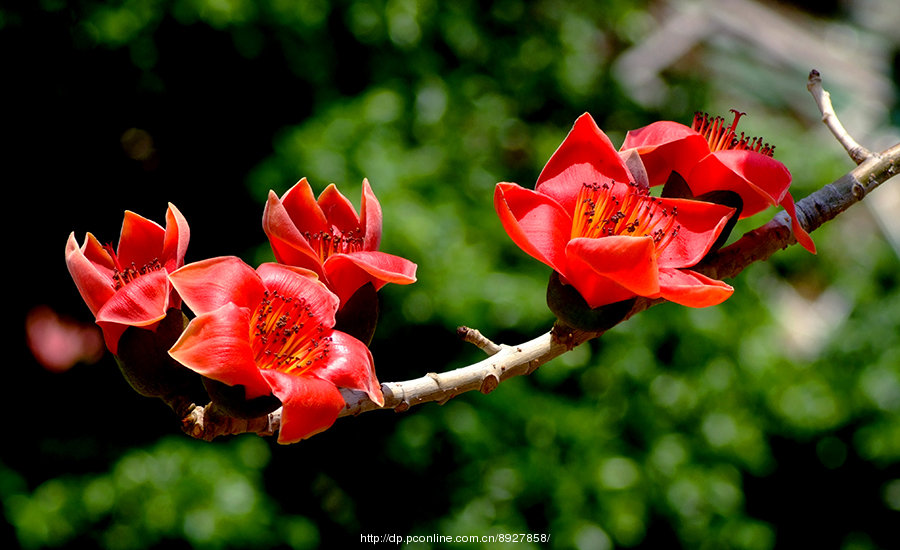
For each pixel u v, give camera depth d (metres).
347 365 1.26
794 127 9.25
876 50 9.73
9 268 5.26
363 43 5.21
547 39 5.81
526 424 5.06
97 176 5.35
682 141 1.50
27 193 5.27
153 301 1.33
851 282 6.95
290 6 5.02
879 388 6.32
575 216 1.41
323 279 1.38
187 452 4.89
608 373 5.27
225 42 5.09
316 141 4.89
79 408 5.24
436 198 4.99
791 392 5.87
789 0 10.12
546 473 4.98
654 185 1.55
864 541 6.33
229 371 1.17
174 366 1.34
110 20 4.91
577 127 1.45
